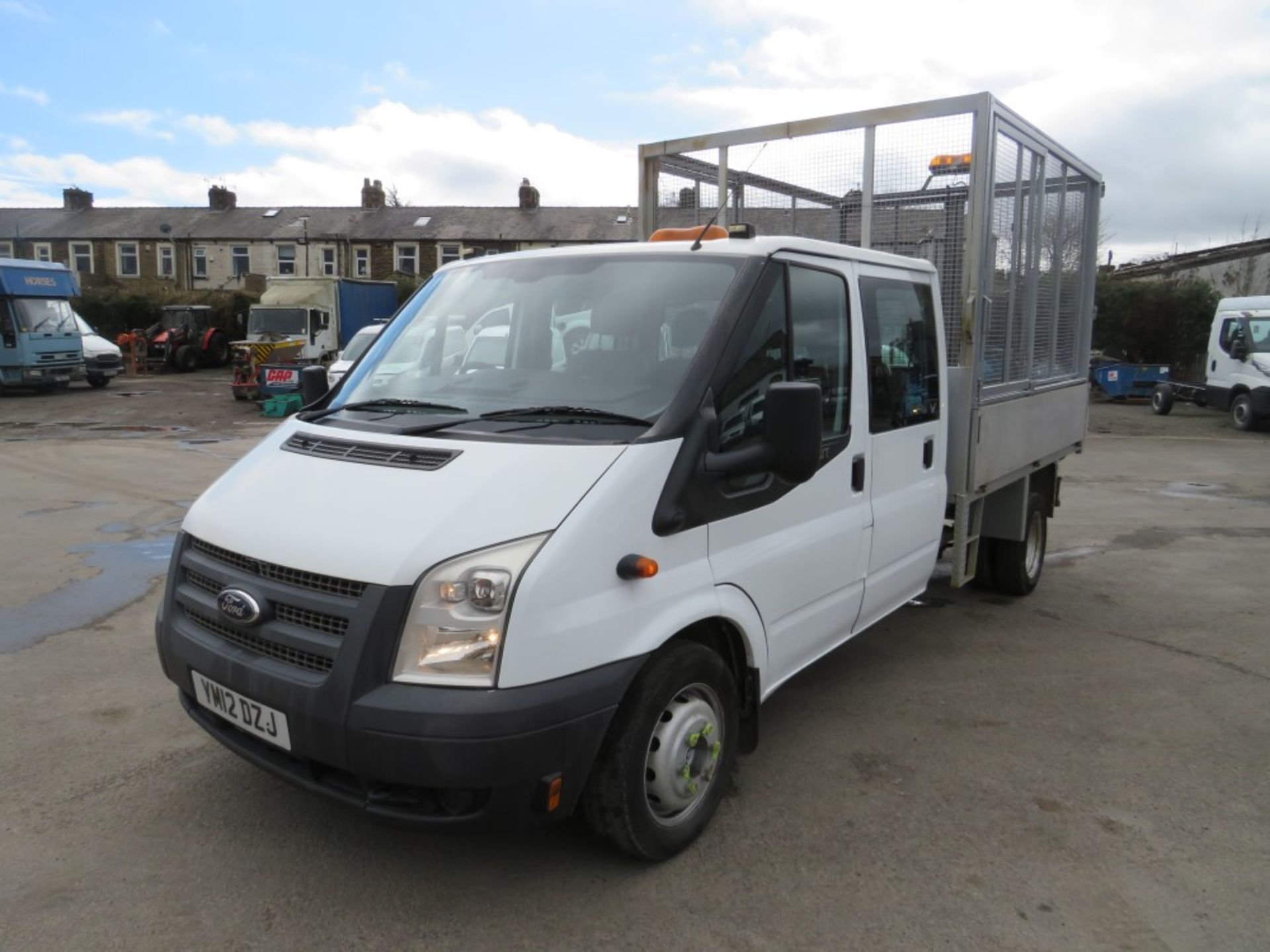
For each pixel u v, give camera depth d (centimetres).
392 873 326
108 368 2700
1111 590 729
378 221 4766
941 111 520
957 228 524
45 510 962
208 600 318
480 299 402
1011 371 588
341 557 280
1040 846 353
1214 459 1572
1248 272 3388
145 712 459
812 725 464
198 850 339
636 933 296
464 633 269
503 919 302
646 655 303
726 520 338
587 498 289
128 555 770
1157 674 541
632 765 307
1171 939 298
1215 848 353
